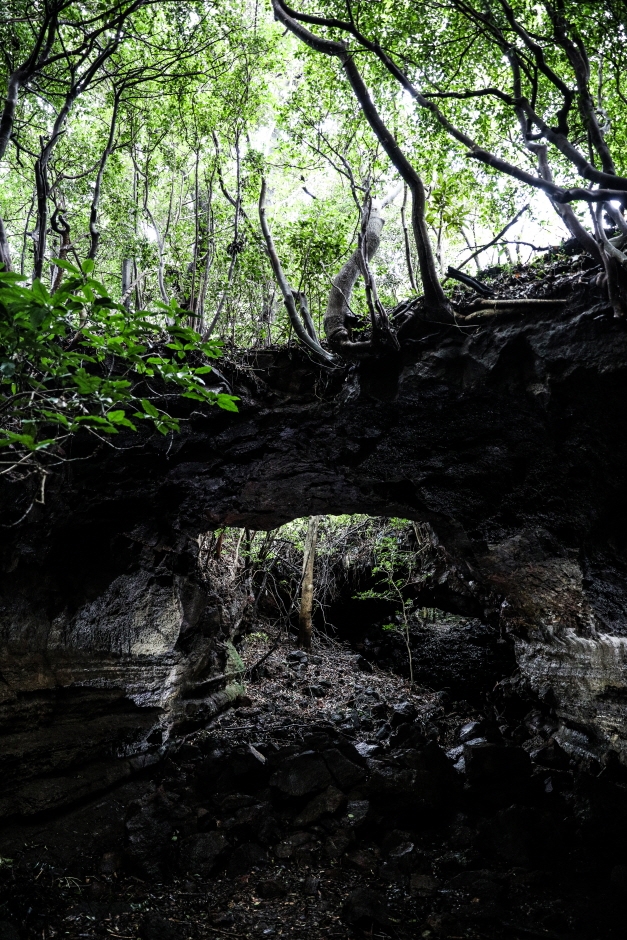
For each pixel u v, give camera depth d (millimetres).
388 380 5746
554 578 7703
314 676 13141
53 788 6500
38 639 6535
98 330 3531
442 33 5094
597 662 8055
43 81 6578
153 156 8023
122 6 5961
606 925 5359
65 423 3215
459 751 9297
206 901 5844
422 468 6816
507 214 5898
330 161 6004
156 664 8570
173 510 7434
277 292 7809
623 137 5211
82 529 6594
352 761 8055
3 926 4949
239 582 12492
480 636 14602
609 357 4648
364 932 5348
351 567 15211
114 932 5254
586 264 4824
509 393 5293
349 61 4625
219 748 8938
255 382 6309
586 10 4191
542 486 6383
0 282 3035
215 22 6816
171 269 7488
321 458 6793
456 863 6496
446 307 5164
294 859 6574
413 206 4883
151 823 6621
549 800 7648
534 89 4352
